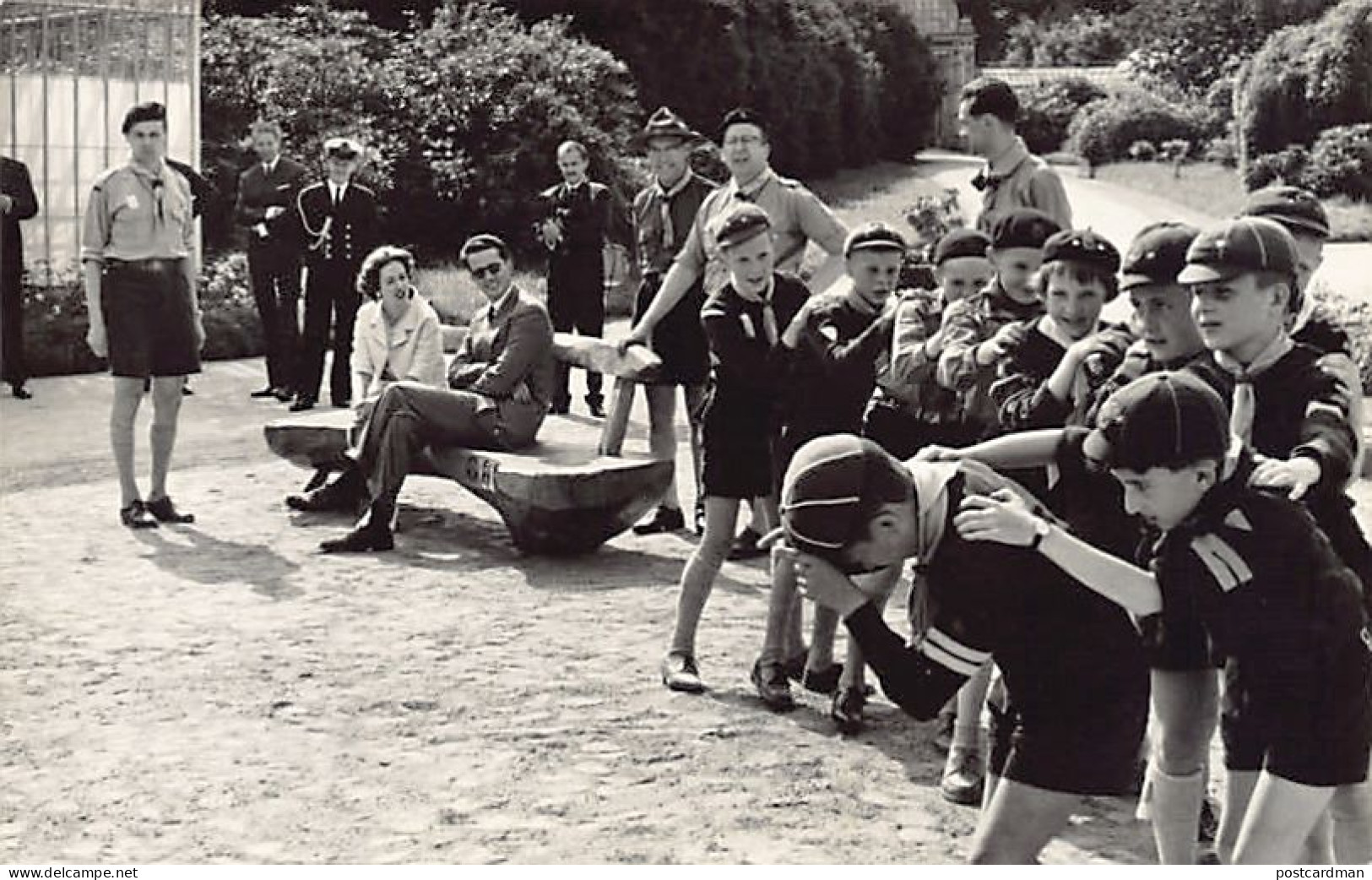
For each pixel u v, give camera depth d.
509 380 9.12
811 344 6.32
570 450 9.21
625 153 29.00
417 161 26.55
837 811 5.43
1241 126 33.12
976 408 5.53
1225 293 4.25
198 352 9.61
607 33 35.41
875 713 6.39
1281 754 3.73
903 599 7.84
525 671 6.86
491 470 8.72
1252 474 3.90
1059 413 4.95
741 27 38.09
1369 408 12.11
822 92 42.09
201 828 5.27
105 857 5.02
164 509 9.59
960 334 5.66
